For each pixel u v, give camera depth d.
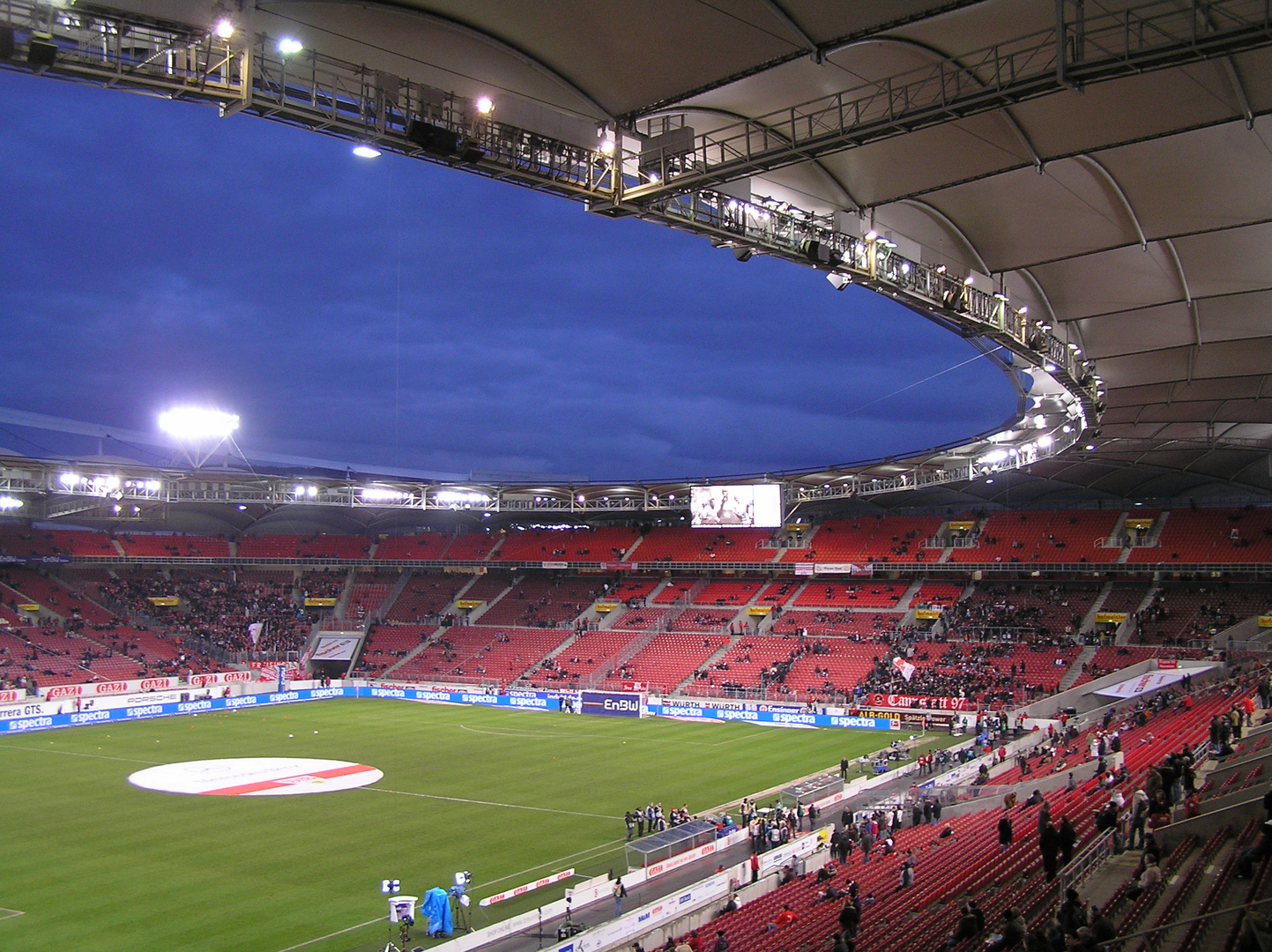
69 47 18.30
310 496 95.88
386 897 36.59
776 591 104.38
